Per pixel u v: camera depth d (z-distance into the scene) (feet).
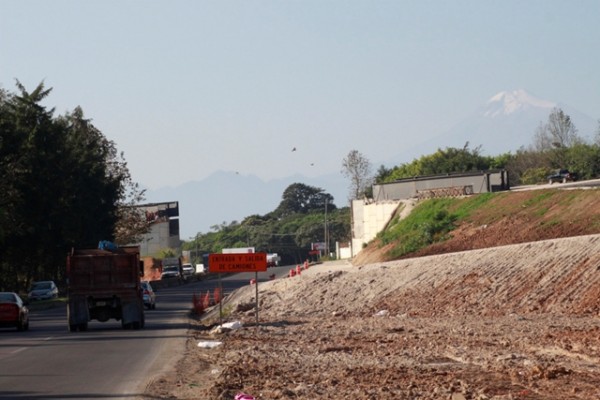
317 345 105.50
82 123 379.55
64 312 222.28
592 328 113.19
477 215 254.27
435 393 63.31
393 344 102.89
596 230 203.62
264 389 68.44
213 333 133.49
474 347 96.02
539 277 156.66
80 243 320.91
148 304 216.33
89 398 65.77
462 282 164.86
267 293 190.60
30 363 92.22
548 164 517.14
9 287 306.76
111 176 355.77
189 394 68.13
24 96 291.79
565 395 61.62
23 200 279.69
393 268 182.91
